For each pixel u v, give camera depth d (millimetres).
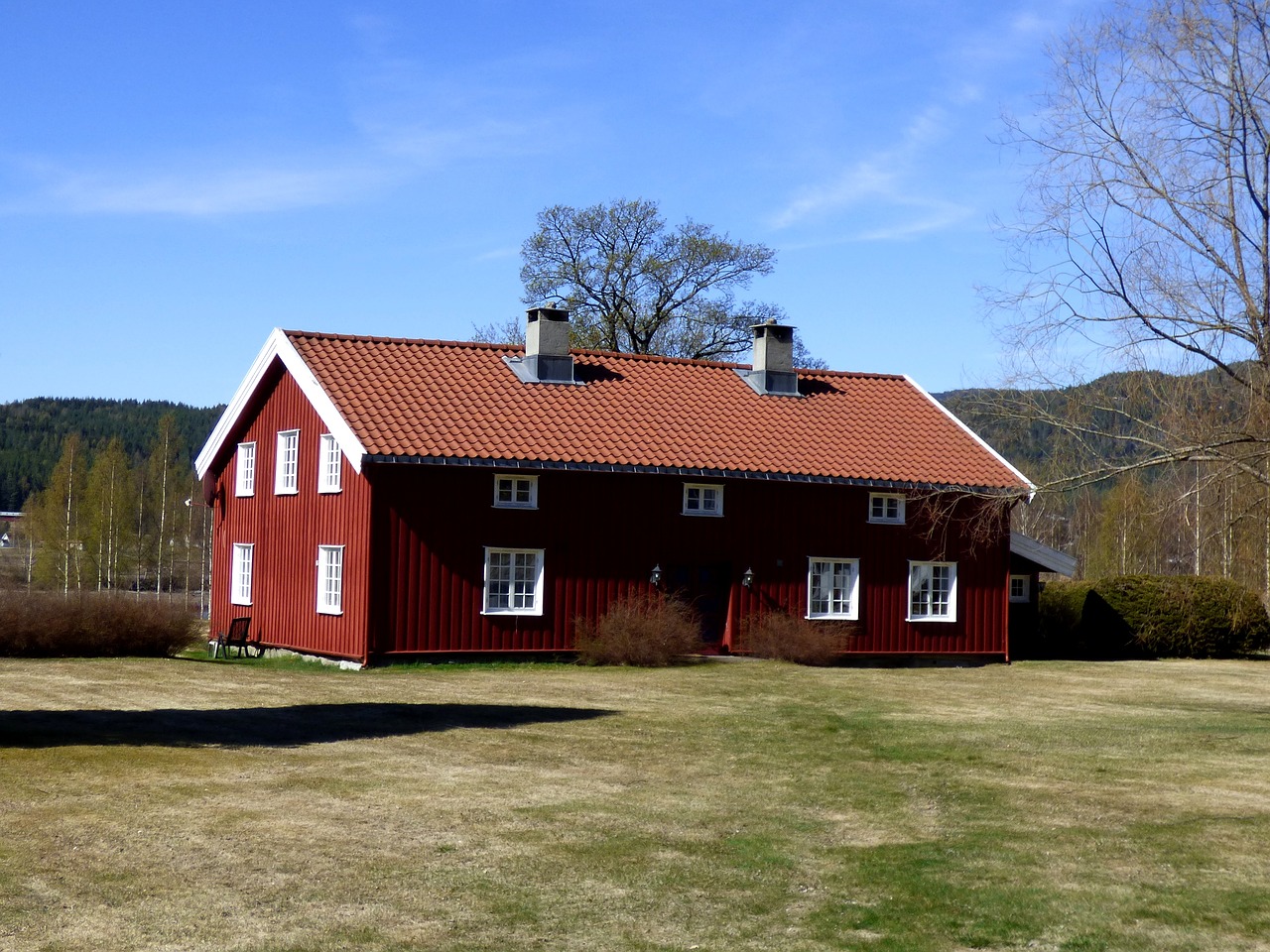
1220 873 10125
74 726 16062
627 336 54250
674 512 28219
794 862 10406
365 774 13594
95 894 9023
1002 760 15422
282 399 29875
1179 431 17312
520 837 11023
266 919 8641
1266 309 16984
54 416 164250
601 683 23141
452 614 26156
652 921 8852
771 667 26844
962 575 30906
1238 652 35281
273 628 29516
